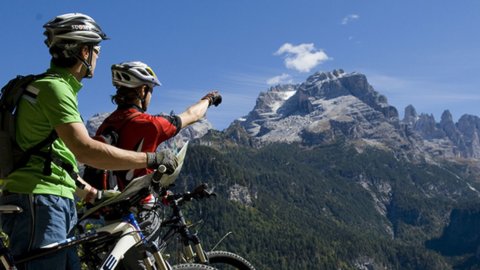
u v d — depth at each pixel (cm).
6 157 328
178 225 396
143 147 382
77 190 366
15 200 327
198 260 397
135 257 362
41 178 330
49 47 341
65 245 331
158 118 387
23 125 329
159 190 352
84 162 327
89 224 381
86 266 365
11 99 330
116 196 350
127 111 392
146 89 401
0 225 337
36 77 330
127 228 352
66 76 337
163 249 386
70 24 336
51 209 329
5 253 313
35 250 324
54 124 322
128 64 396
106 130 388
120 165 330
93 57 348
